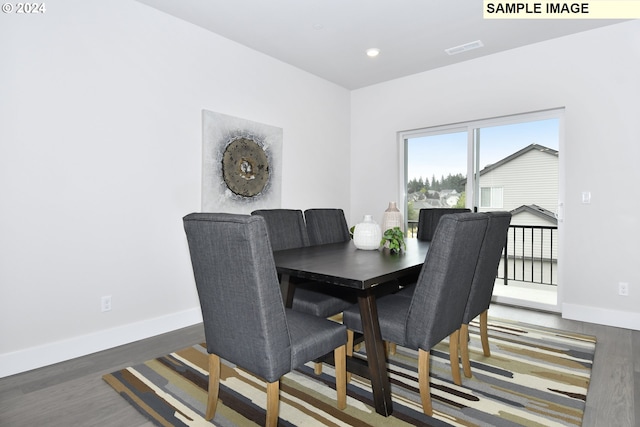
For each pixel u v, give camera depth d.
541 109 3.47
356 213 4.91
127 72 2.71
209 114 3.21
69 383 2.08
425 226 3.33
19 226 2.23
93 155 2.54
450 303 1.78
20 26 2.21
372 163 4.74
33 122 2.27
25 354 2.26
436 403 1.85
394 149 4.54
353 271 1.74
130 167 2.73
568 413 1.75
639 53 2.99
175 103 3.00
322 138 4.48
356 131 4.89
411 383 2.07
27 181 2.25
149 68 2.84
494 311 3.54
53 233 2.37
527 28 3.18
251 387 2.01
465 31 3.24
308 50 3.64
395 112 4.50
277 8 2.84
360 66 4.09
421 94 4.27
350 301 2.38
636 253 3.02
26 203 2.25
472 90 3.89
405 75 4.36
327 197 4.57
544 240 3.61
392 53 3.72
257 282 1.36
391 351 2.46
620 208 3.09
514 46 3.56
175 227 3.02
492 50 3.66
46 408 1.82
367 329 1.77
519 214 3.76
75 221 2.46
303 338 1.58
